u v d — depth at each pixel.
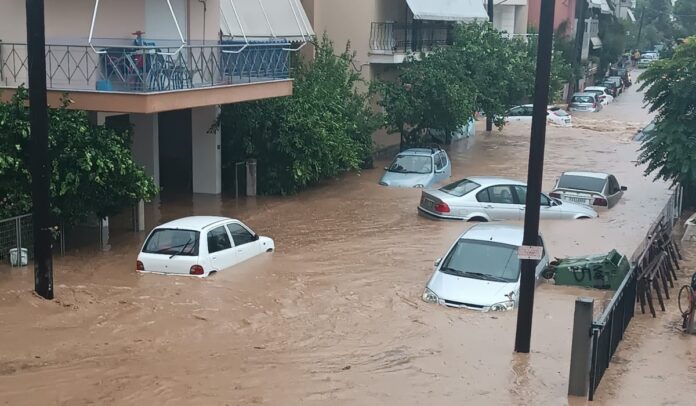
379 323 13.16
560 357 11.93
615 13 98.81
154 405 9.70
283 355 11.62
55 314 13.13
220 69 20.47
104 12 20.39
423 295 14.43
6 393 9.95
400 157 27.52
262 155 24.67
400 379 10.84
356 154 27.36
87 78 18.02
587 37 73.50
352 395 10.23
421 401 10.13
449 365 11.42
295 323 13.06
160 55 18.05
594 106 56.25
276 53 22.88
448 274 14.70
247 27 26.58
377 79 33.06
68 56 18.34
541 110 11.66
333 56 29.55
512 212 21.42
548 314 13.95
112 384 10.31
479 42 35.41
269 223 20.77
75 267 16.11
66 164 16.61
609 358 11.79
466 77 33.69
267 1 28.17
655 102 23.47
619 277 15.58
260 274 15.70
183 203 23.25
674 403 10.46
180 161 26.69
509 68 36.06
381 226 20.55
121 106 17.50
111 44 20.23
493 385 10.77
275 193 24.75
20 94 16.91
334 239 19.05
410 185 26.05
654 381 11.26
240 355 11.56
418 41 36.50
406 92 31.95
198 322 12.90
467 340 12.48
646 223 21.70
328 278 15.59
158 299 13.95
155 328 12.58
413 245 18.52
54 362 11.06
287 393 10.20
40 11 13.42
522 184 21.88
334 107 26.78
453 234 19.69
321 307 13.87
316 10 33.16
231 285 14.88
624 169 31.66
